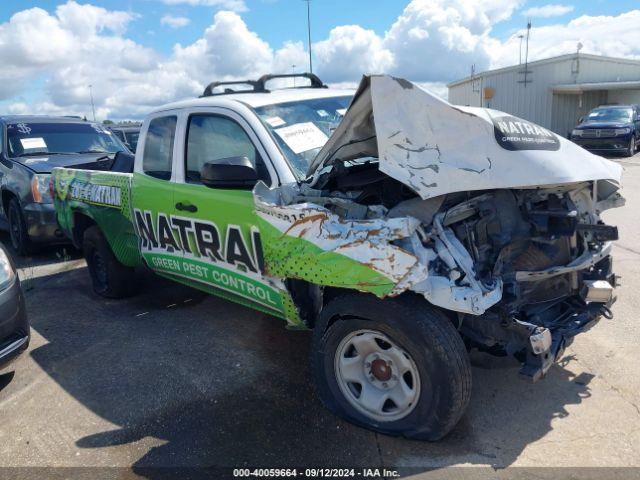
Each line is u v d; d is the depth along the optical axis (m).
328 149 3.32
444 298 2.62
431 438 2.87
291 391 3.62
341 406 3.16
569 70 26.38
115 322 5.09
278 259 3.14
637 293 4.86
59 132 8.41
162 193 4.37
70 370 4.17
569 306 3.46
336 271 2.84
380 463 2.85
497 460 2.81
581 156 3.32
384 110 2.93
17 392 3.89
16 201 7.53
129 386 3.85
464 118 2.89
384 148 2.93
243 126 3.79
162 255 4.57
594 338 4.04
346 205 3.10
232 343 4.44
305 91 4.53
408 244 2.73
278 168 3.55
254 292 3.73
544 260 3.34
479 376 3.62
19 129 8.13
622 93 26.45
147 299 5.66
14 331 3.71
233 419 3.34
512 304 2.88
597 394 3.33
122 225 5.02
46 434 3.33
